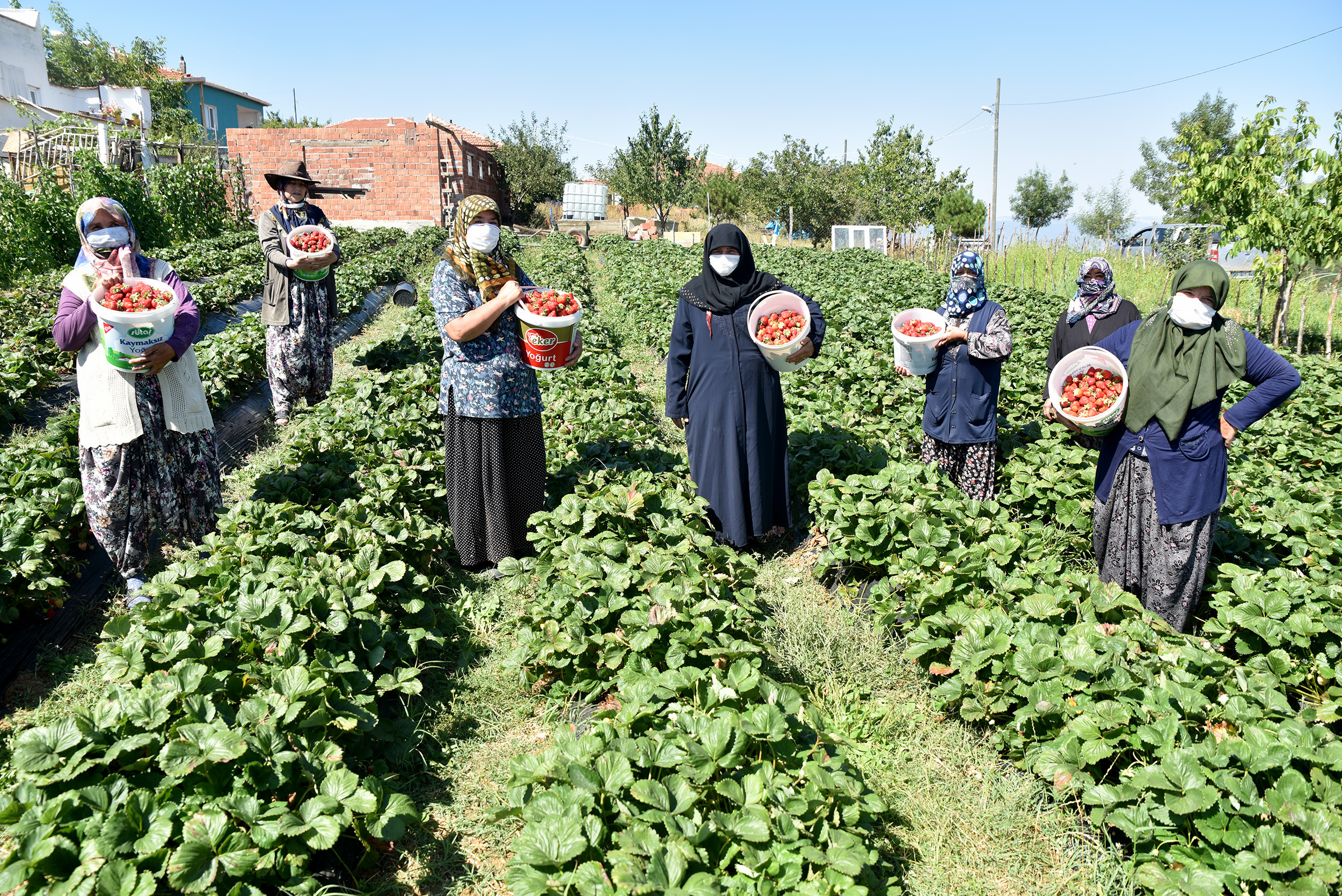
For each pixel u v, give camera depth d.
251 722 2.73
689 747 2.77
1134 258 21.95
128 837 2.31
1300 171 12.53
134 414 3.97
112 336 3.77
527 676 3.70
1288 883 2.38
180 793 2.55
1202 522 3.83
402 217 33.38
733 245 4.72
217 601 3.56
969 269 5.06
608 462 5.89
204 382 7.11
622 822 2.54
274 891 2.40
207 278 13.38
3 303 9.35
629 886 2.23
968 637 3.54
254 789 2.57
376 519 4.44
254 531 4.27
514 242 26.34
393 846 2.82
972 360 5.12
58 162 18.73
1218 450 3.80
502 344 4.49
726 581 4.12
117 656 3.14
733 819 2.53
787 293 4.80
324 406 6.80
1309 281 16.94
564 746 2.84
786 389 8.00
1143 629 3.55
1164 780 2.66
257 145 32.81
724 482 4.85
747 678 3.15
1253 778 2.72
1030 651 3.33
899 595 4.35
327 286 7.20
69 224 15.18
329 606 3.48
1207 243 19.34
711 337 4.80
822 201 40.38
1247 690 3.21
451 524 4.66
